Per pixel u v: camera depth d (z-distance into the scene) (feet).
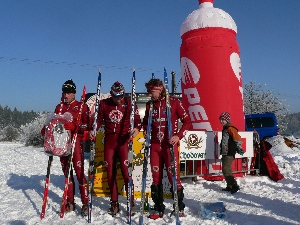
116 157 14.19
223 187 19.15
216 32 21.91
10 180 22.65
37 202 15.96
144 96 32.73
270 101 92.02
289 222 12.28
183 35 23.22
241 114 22.66
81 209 13.91
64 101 14.23
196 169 21.74
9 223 12.56
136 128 13.20
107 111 13.84
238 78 22.52
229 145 18.04
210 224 12.12
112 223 12.48
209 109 21.74
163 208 13.33
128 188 13.05
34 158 39.06
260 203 15.33
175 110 13.39
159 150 13.23
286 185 19.72
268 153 22.12
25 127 76.48
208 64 21.84
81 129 14.10
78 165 13.94
